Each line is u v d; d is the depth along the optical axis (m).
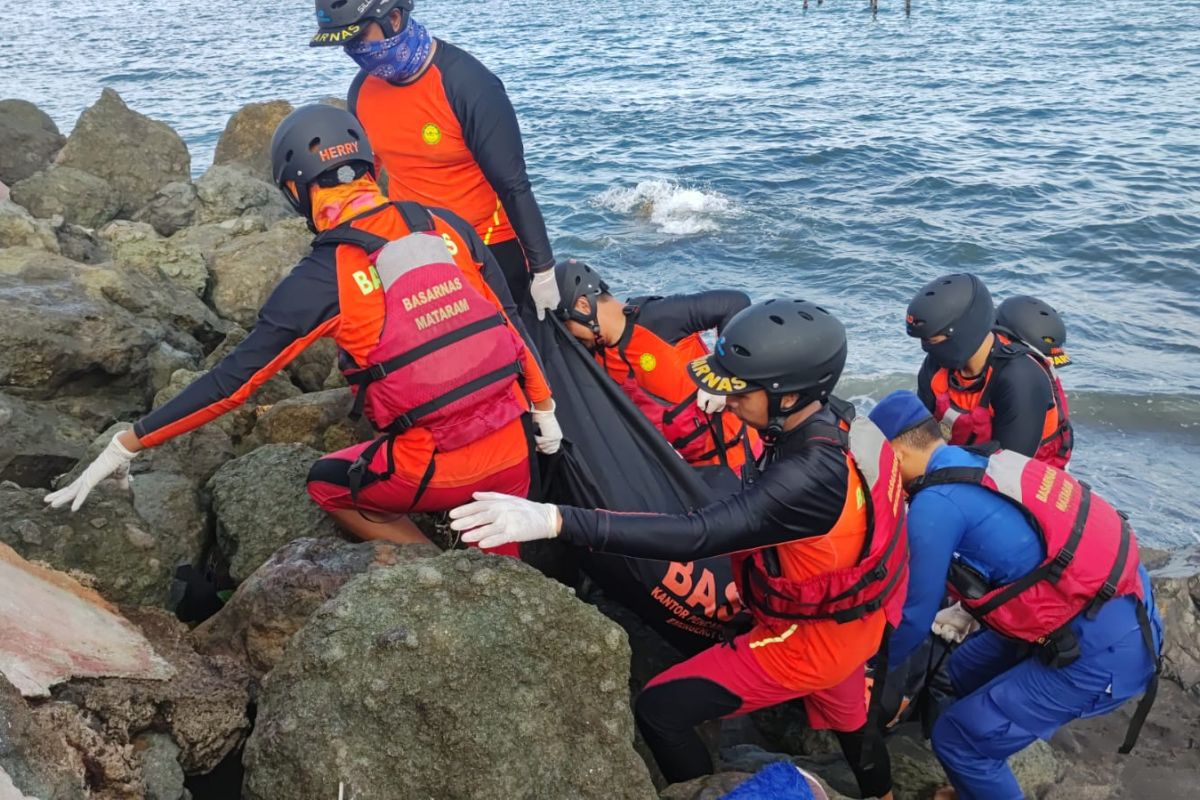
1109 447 9.63
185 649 3.50
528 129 24.09
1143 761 4.41
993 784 3.90
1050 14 42.00
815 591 3.37
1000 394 4.56
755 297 13.77
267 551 4.19
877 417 3.85
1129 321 12.52
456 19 49.16
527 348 3.80
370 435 5.09
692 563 4.10
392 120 4.25
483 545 3.15
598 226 16.77
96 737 2.79
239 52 41.78
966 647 4.39
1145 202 16.88
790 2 49.84
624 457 4.23
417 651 3.04
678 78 30.78
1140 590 3.68
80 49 44.69
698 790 3.49
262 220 8.79
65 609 3.28
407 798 2.92
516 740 3.00
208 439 4.88
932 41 36.56
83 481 3.56
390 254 3.39
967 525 3.63
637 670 4.46
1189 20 38.41
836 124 23.45
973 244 15.21
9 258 5.95
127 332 5.58
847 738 3.80
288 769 2.94
